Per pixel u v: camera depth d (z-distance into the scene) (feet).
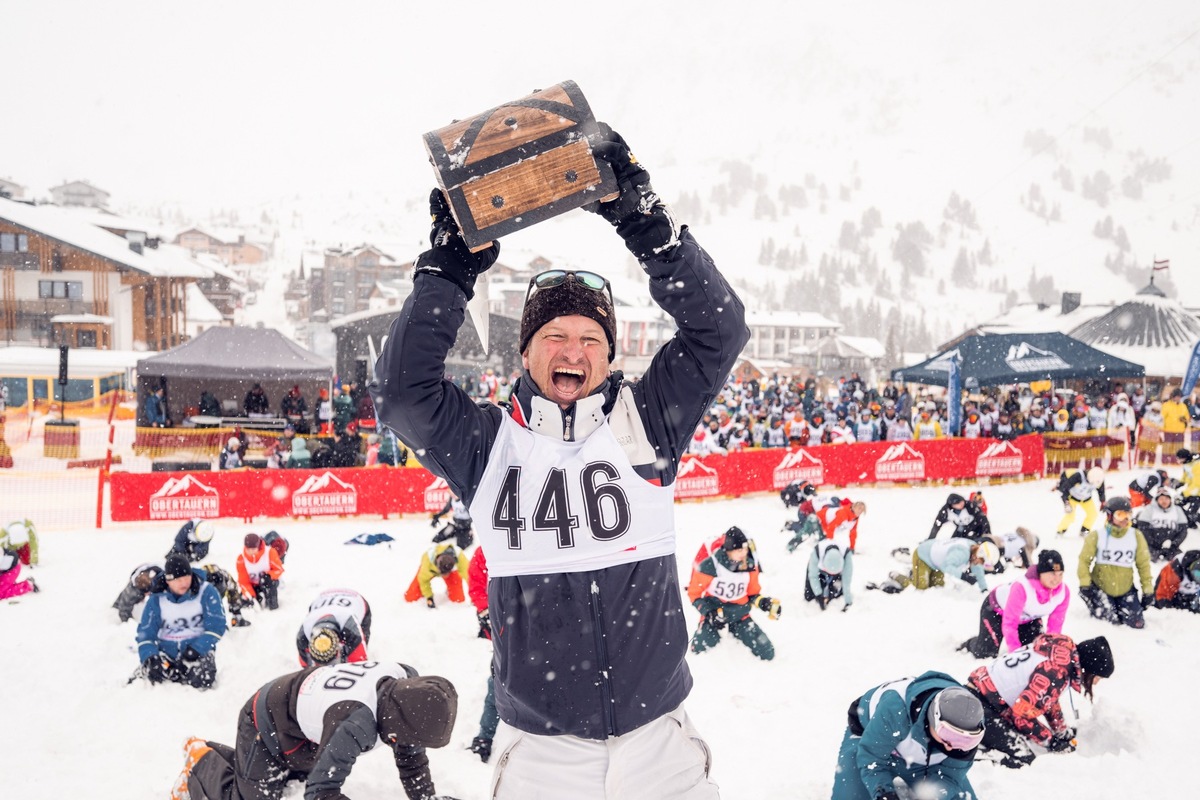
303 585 34.14
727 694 23.04
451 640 27.09
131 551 40.22
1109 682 23.93
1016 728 18.67
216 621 23.29
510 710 6.45
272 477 47.52
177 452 60.85
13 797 17.19
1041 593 24.16
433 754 18.98
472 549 34.86
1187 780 17.83
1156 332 114.62
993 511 52.60
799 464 57.72
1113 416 70.28
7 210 144.25
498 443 6.35
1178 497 48.88
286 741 14.39
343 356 91.71
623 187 6.07
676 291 6.21
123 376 108.06
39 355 99.60
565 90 6.22
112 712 21.27
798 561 38.22
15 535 35.96
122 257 147.84
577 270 6.64
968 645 26.07
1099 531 29.81
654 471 6.48
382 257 301.84
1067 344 75.92
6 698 22.09
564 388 6.48
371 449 57.57
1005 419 70.59
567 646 6.23
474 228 5.85
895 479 60.23
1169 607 31.22
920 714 13.61
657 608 6.40
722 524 47.03
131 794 17.39
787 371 256.52
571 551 6.23
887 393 89.86
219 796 14.89
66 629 27.91
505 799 6.43
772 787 17.75
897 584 33.35
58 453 68.54
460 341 102.27
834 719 21.31
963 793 13.75
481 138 5.94
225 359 63.26
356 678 14.29
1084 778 17.85
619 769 6.25
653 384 6.60
